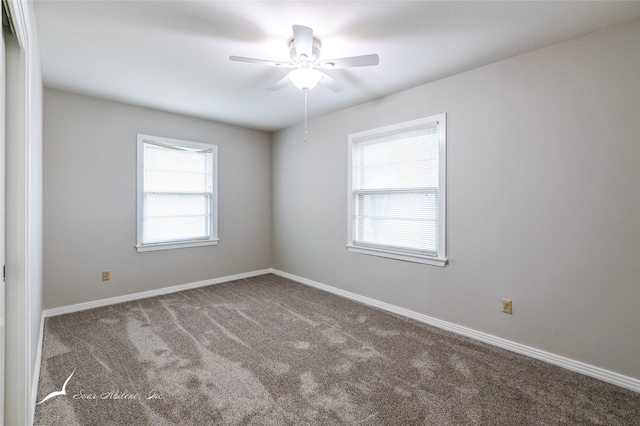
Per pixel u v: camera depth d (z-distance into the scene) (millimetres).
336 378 2068
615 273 2004
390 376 2096
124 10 1834
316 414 1724
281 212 4816
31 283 1690
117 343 2533
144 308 3357
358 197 3658
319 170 4129
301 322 3002
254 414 1723
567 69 2162
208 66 2574
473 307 2684
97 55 2391
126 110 3559
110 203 3473
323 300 3672
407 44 2232
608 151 2014
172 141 3912
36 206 2129
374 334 2748
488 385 1999
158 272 3855
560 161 2203
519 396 1890
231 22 1962
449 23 1974
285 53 2361
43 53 2359
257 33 2086
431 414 1731
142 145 3682
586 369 2115
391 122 3250
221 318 3092
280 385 1985
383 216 3396
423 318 3033
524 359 2324
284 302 3592
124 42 2197
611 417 1715
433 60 2480
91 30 2045
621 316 1986
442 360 2307
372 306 3477
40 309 2641
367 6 1804
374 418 1697
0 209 1210
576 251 2148
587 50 2078
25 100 1396
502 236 2500
